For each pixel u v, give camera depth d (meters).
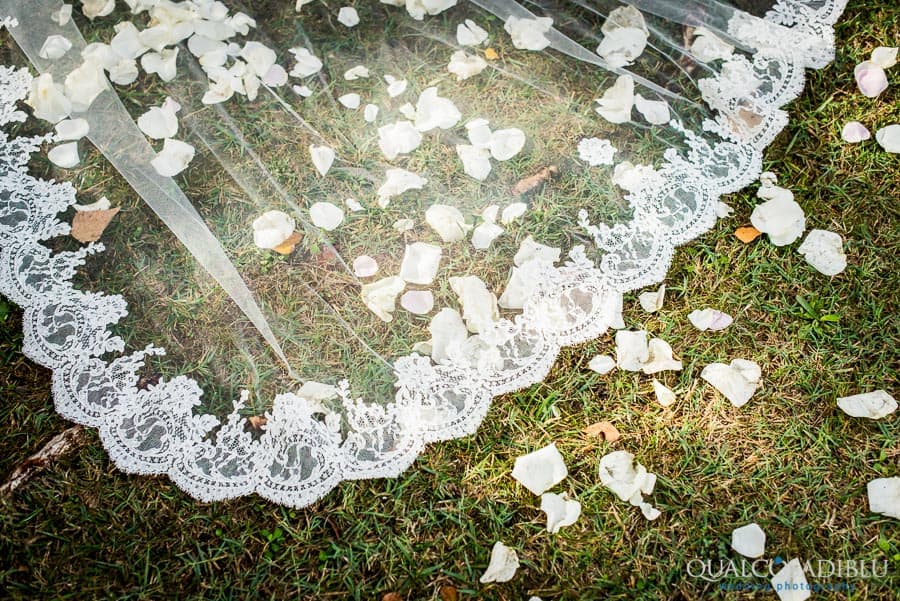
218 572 1.62
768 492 1.68
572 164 1.88
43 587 1.58
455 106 1.91
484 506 1.67
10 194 1.77
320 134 1.90
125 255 1.77
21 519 1.63
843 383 1.76
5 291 1.69
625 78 1.91
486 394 1.67
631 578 1.61
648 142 1.88
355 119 1.91
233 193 1.84
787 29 1.97
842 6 2.00
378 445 1.63
